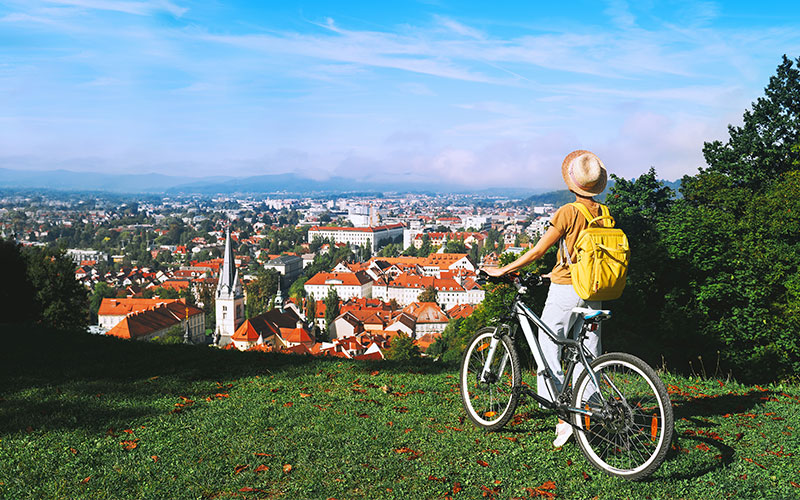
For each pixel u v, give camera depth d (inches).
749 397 320.5
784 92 1614.2
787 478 209.6
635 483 205.3
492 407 267.3
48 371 393.4
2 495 198.5
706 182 1418.6
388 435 249.4
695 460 223.5
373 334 3592.5
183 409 292.4
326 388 337.4
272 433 253.6
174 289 6373.0
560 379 241.1
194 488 203.3
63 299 1828.2
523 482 207.6
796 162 1423.5
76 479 210.2
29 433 256.5
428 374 381.7
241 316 4453.7
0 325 598.2
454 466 219.6
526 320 251.0
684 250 885.8
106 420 274.1
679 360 853.8
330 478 210.4
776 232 989.2
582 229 232.2
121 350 474.0
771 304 874.1
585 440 221.6
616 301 861.2
